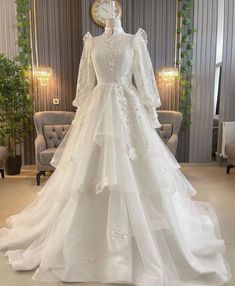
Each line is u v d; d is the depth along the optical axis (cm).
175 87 446
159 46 435
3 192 333
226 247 201
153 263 152
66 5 418
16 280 160
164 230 162
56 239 165
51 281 157
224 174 414
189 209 204
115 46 176
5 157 399
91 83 192
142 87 180
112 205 159
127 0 418
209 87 456
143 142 171
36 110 435
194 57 446
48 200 196
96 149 168
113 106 173
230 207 282
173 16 431
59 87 434
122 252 157
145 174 168
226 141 447
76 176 167
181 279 156
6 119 396
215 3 437
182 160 470
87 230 163
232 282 159
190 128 461
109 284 153
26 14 414
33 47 423
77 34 425
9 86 381
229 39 450
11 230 207
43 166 356
